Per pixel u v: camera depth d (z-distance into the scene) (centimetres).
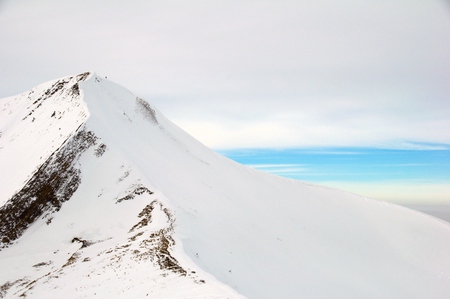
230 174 7862
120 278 2098
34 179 4144
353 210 8625
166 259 2242
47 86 7681
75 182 4294
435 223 8262
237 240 3725
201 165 7275
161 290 1777
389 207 8919
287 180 9531
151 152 5966
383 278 5341
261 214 5831
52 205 4050
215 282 1791
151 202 3841
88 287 2088
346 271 4938
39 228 3822
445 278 6081
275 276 3297
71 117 5550
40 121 6284
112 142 4978
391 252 6844
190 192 4931
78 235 3559
